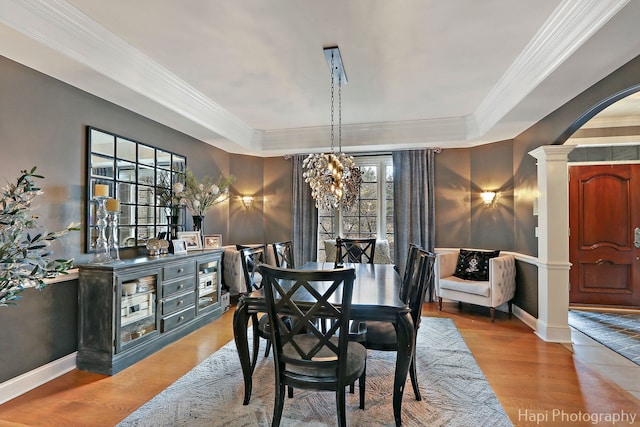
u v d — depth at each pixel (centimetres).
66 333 267
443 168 511
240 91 359
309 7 213
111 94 294
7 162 230
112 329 262
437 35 246
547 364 280
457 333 357
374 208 545
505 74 314
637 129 429
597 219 468
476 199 493
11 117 232
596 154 468
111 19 226
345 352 172
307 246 548
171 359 290
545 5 211
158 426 195
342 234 554
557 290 336
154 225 375
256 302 218
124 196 333
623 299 461
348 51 271
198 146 464
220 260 420
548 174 339
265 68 302
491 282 396
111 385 244
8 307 229
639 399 226
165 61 289
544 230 345
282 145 525
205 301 391
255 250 295
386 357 298
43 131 253
